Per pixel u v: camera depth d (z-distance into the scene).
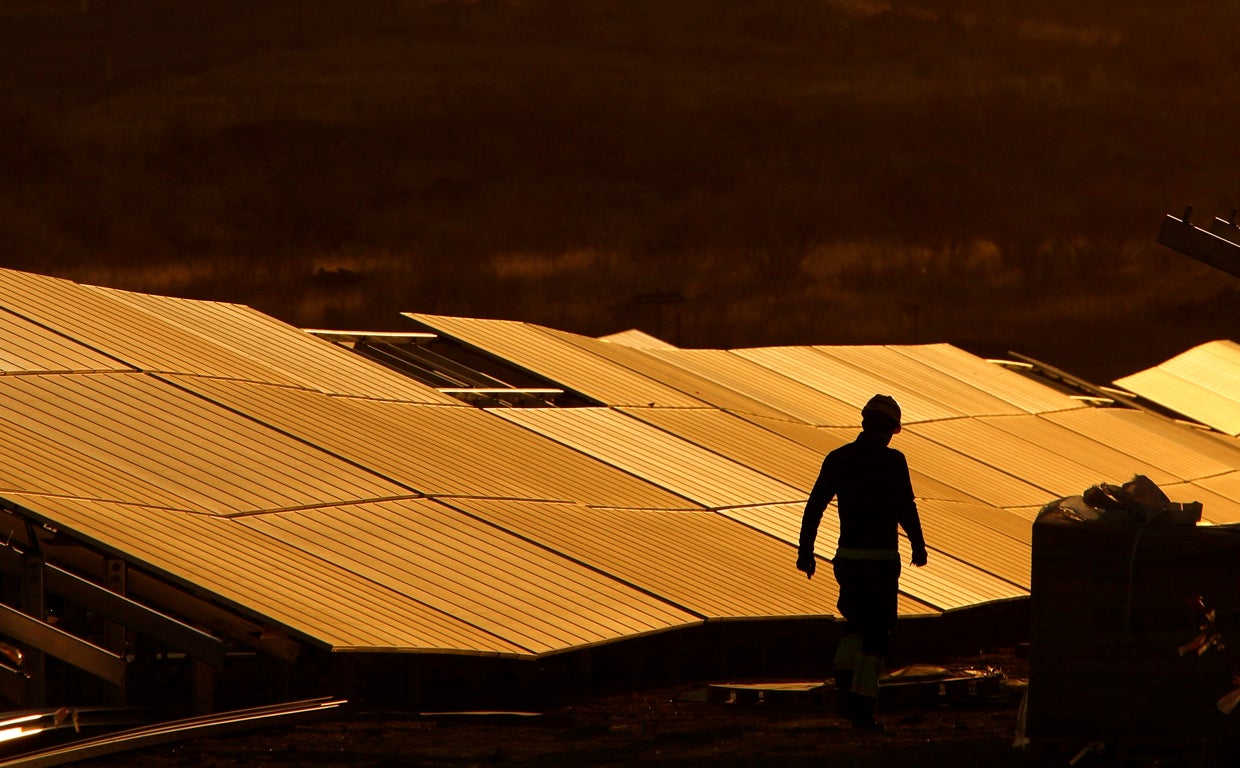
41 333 61.47
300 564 48.56
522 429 70.62
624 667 55.00
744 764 36.47
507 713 44.41
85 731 41.09
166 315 70.75
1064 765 35.59
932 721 43.91
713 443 76.56
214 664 43.16
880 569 40.12
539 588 52.00
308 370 70.25
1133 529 35.91
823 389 98.12
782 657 61.94
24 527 46.22
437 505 57.38
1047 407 107.69
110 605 43.59
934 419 95.62
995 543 71.69
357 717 43.91
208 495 51.94
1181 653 33.41
